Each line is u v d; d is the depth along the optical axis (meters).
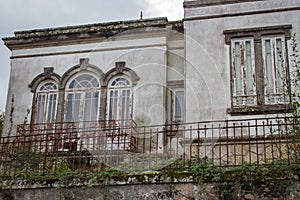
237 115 14.16
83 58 17.72
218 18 15.67
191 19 15.88
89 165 12.86
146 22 17.50
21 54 18.39
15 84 18.00
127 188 9.80
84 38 17.89
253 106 14.14
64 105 17.27
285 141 10.50
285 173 9.02
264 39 15.09
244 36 15.23
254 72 14.73
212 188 9.30
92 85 17.34
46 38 18.14
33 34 18.27
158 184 9.63
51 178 10.41
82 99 17.22
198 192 9.34
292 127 10.33
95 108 17.00
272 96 14.28
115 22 17.81
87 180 10.11
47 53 18.14
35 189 10.40
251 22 15.36
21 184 10.49
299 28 14.94
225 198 9.16
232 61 15.01
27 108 17.59
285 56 14.67
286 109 12.49
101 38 17.80
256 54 14.92
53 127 16.91
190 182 9.46
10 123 17.48
